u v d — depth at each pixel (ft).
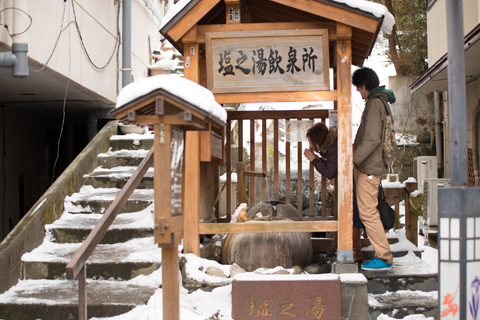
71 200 18.40
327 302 11.23
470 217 8.62
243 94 13.39
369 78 14.20
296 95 13.24
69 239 16.34
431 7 31.42
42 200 16.67
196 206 13.58
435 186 26.86
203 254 14.62
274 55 13.16
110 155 22.34
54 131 30.78
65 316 12.03
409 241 16.25
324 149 14.37
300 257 13.97
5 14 14.26
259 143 31.42
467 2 25.41
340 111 13.08
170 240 8.39
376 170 13.17
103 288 13.21
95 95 22.85
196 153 13.62
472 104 27.35
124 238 16.12
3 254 13.41
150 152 11.53
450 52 8.64
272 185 28.27
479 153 26.40
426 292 12.83
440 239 8.75
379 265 13.19
